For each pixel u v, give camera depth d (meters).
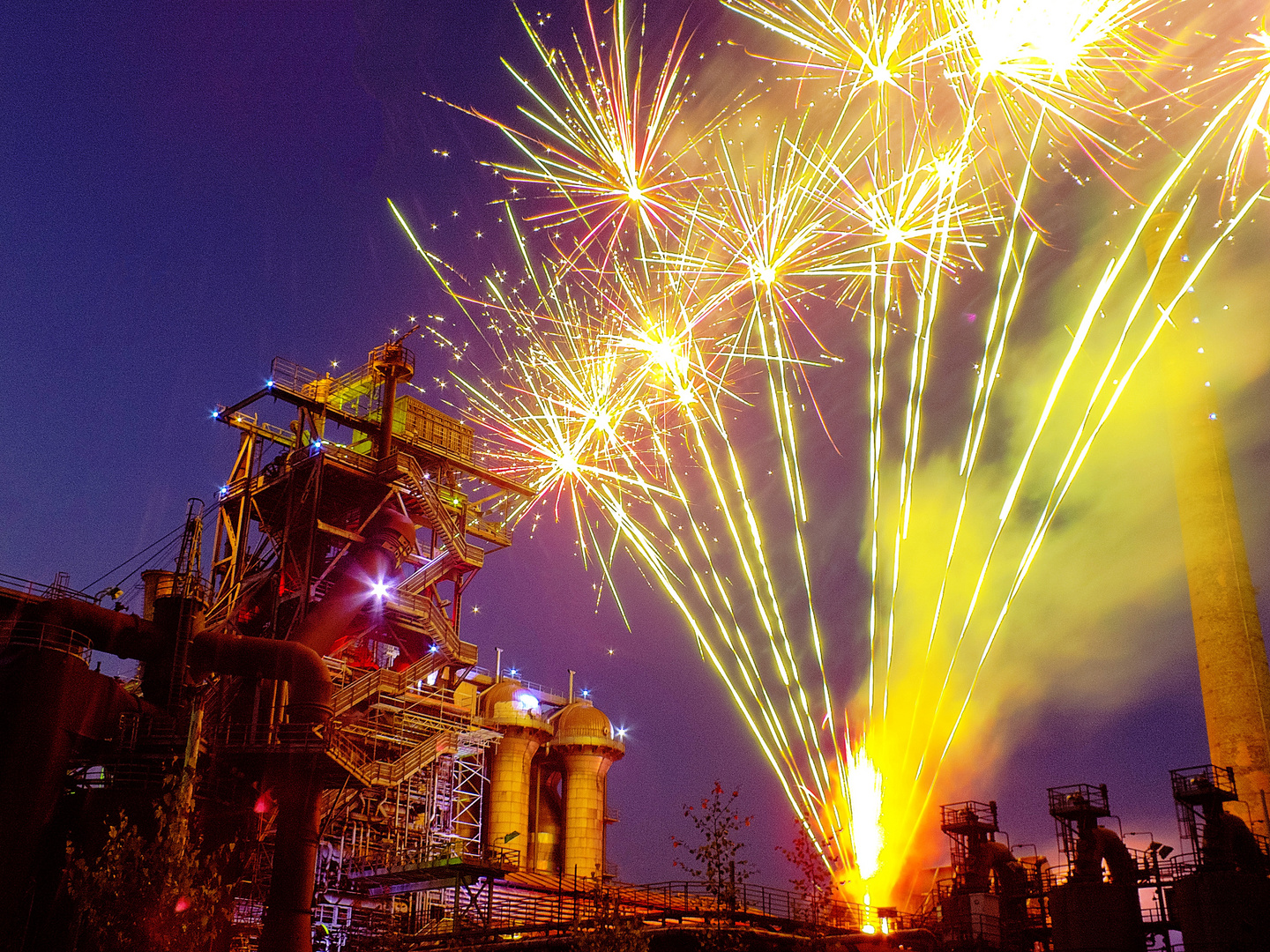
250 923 47.06
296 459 60.50
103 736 42.50
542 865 65.88
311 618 54.94
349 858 53.12
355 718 57.91
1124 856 46.00
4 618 42.97
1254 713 52.81
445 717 62.41
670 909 43.06
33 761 38.84
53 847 39.72
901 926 50.97
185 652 44.75
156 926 26.72
